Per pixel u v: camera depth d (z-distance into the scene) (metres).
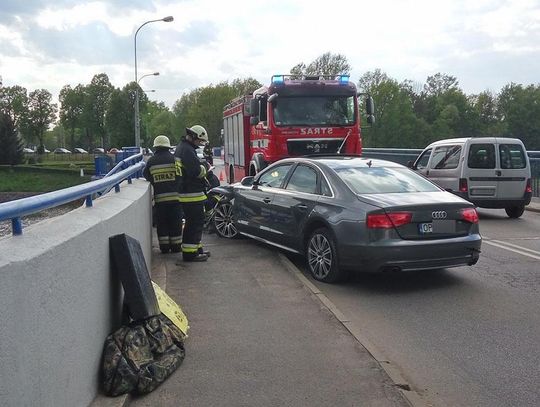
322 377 4.04
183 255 7.91
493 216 13.70
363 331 5.21
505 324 5.40
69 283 2.88
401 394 3.80
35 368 2.40
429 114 109.31
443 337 5.05
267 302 5.90
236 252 8.62
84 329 3.18
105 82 108.19
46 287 2.54
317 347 4.62
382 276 7.30
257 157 13.81
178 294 6.20
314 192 7.42
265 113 13.49
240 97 16.05
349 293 6.50
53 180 52.88
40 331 2.46
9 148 62.72
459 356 4.60
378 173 7.40
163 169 8.48
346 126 13.53
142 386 3.67
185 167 7.68
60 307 2.73
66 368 2.83
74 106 111.31
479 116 106.69
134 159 9.61
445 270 7.66
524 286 6.79
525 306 5.98
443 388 4.01
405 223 6.32
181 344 4.36
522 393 3.93
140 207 6.01
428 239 6.42
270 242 8.34
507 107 104.94
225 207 9.93
